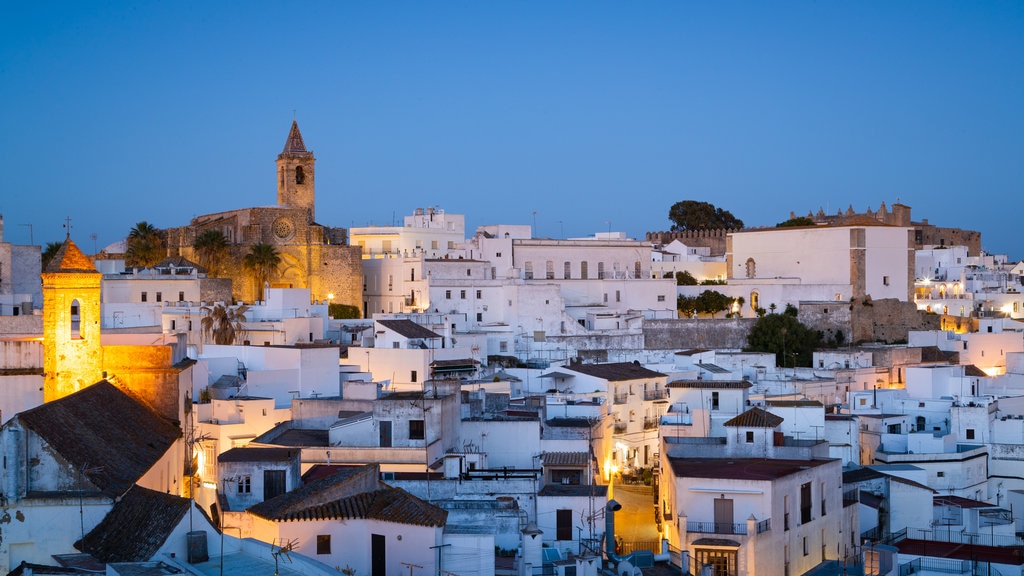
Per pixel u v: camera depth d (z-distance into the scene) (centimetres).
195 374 8556
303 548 5434
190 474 7188
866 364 14250
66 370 7069
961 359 14938
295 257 17138
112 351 7131
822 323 18175
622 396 11031
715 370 12938
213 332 11956
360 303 17400
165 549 4791
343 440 7244
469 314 15850
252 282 16788
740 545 6950
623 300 17650
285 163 19075
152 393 7075
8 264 12825
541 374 11288
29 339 8362
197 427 7819
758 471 7444
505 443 7875
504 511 6050
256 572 4694
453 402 7762
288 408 8450
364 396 7962
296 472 6494
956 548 7344
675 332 16862
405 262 16775
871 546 7156
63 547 5069
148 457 5894
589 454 7638
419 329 12419
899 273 19250
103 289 14400
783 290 18400
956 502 8706
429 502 6178
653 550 7638
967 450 9612
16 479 5116
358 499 5666
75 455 5259
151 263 17675
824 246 19138
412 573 5369
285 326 12656
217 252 16775
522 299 15912
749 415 8294
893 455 9456
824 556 7694
